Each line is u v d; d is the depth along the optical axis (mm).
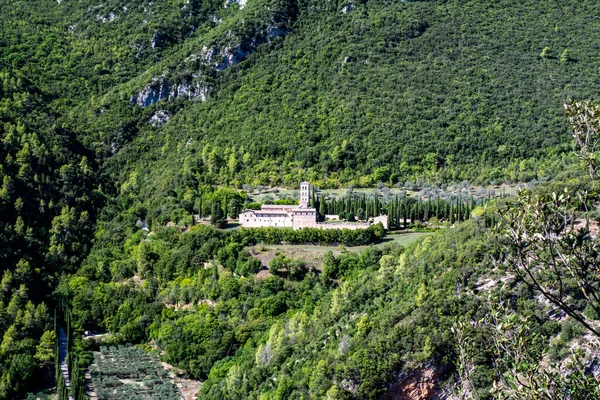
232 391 155125
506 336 43062
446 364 126688
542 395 40562
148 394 161875
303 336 161125
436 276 143500
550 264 42125
